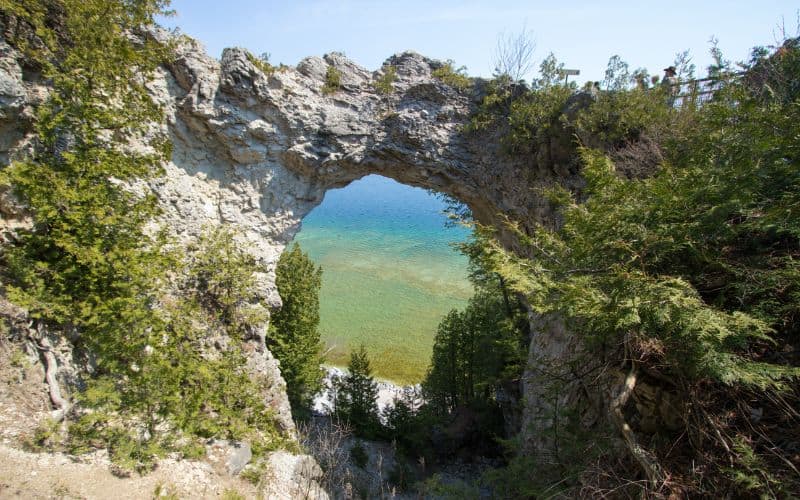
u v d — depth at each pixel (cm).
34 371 924
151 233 1339
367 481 1532
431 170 1795
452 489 885
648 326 554
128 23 1078
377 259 5478
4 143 1040
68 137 1099
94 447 902
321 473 1309
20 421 852
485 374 2162
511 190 1669
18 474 735
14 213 1027
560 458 773
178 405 1147
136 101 1165
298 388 2342
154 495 850
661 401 650
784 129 625
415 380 3017
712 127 718
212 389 1306
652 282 555
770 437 544
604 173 730
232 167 1623
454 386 2364
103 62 999
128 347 1020
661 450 625
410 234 6562
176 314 1257
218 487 1016
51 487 738
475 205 1948
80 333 1041
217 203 1608
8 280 965
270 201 1709
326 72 1731
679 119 1038
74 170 992
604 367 709
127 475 871
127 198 1100
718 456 566
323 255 5653
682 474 585
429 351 3391
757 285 570
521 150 1600
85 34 982
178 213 1466
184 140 1505
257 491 1096
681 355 557
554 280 743
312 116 1656
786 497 478
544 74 1484
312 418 2319
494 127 1695
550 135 1447
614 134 1195
